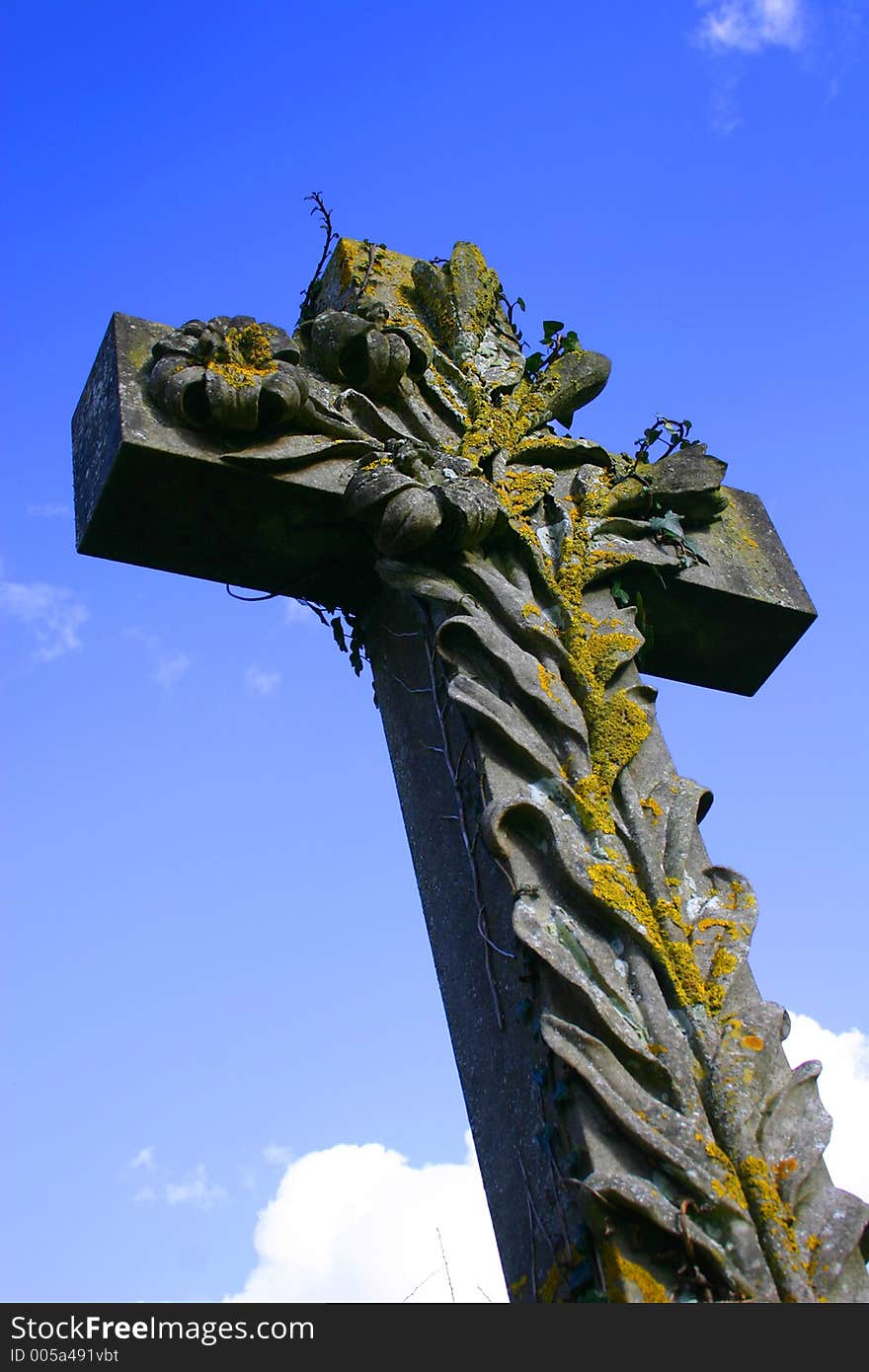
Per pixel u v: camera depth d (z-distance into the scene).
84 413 5.32
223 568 5.24
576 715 4.51
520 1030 4.12
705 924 4.15
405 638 5.11
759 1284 3.47
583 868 4.13
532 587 4.98
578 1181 3.60
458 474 5.15
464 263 5.94
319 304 6.13
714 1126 3.73
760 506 6.11
